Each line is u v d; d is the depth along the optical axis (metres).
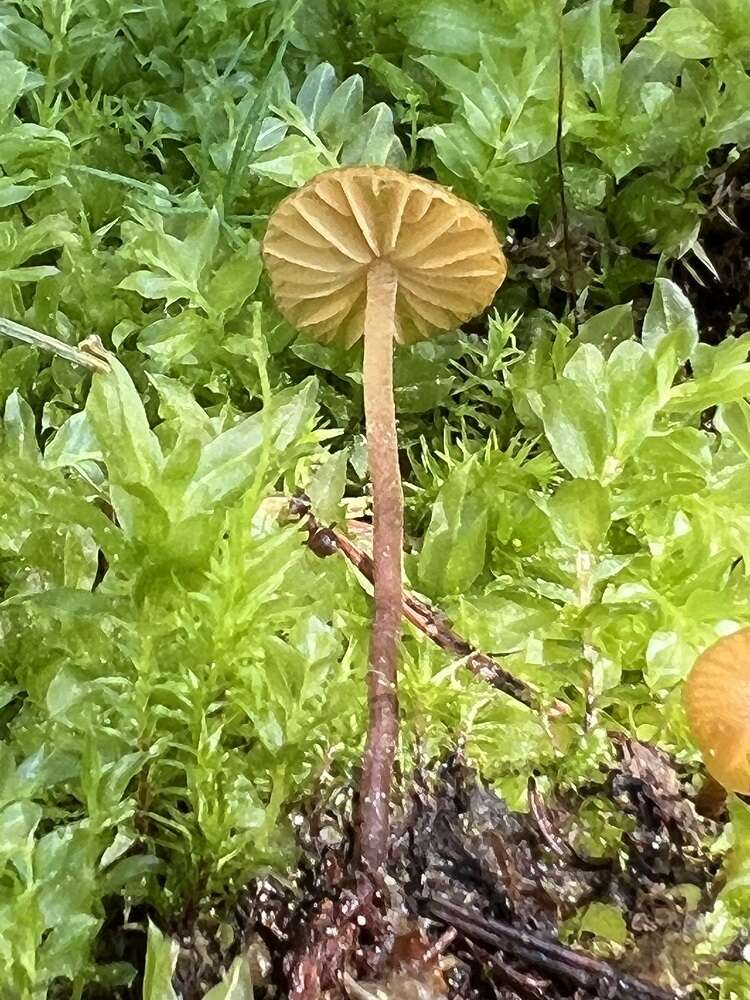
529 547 0.09
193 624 0.08
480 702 0.09
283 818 0.08
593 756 0.08
